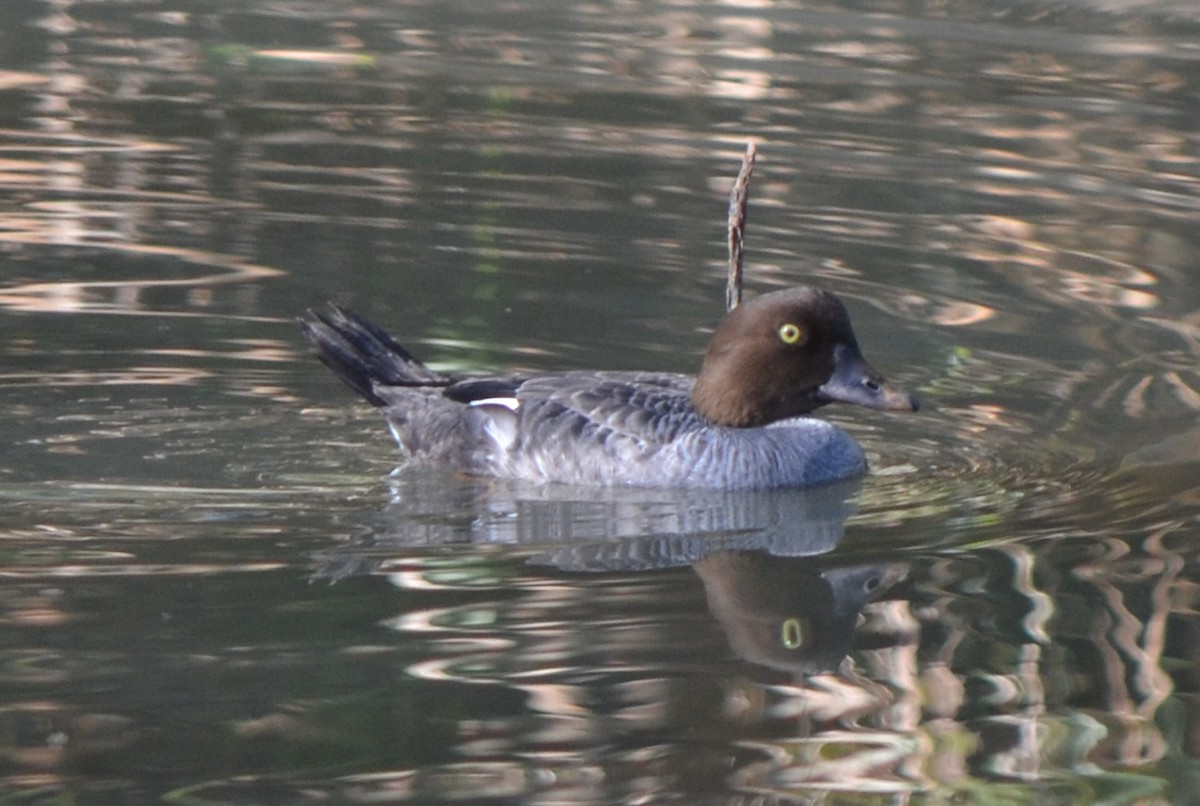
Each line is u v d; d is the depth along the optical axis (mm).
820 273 15734
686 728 8031
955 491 11617
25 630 8867
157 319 14461
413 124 19922
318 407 13109
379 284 15305
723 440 11922
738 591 9695
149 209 17016
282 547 10258
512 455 12039
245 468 11820
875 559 10289
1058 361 13906
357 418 12984
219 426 12555
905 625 9281
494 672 8508
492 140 19359
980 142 19359
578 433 12008
